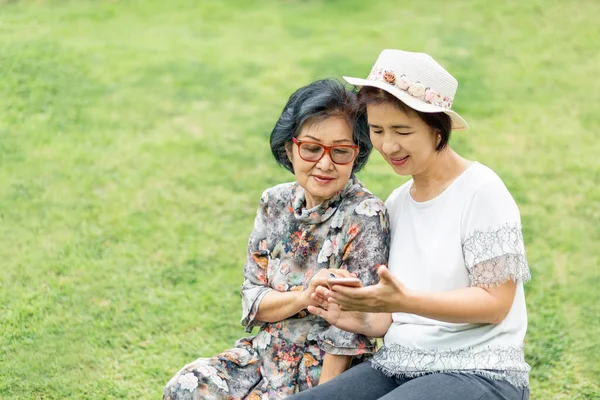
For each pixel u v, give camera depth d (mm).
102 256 4969
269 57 8836
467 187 2637
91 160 6277
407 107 2559
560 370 3918
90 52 8555
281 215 2945
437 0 10953
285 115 2809
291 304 2801
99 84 7742
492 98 7641
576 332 4227
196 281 4730
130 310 4410
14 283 4648
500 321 2592
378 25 10023
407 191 2836
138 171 6133
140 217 5453
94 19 9938
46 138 6605
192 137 6797
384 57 2662
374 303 2490
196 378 2758
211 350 4090
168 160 6336
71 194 5738
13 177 5938
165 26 9891
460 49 8977
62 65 8047
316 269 2863
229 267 4891
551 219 5480
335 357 2779
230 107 7477
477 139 6785
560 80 8086
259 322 2949
